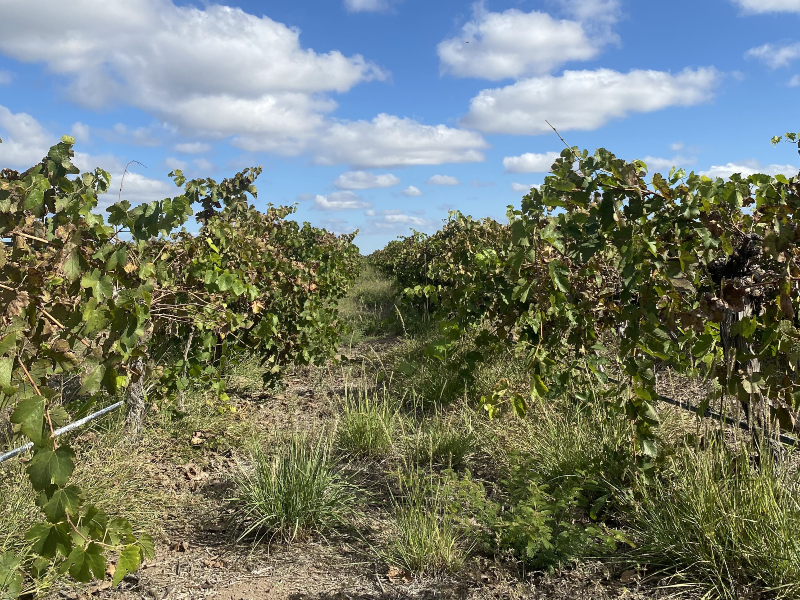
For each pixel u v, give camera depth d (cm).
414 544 320
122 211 236
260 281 601
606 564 303
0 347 174
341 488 392
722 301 263
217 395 535
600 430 395
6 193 207
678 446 354
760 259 293
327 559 329
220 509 385
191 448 475
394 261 1622
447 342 325
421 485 405
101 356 208
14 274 198
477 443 466
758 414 328
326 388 688
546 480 378
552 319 356
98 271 208
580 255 280
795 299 292
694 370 352
